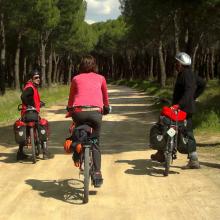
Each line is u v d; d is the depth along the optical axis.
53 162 9.60
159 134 8.15
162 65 47.28
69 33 53.09
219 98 21.45
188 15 17.94
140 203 6.52
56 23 43.69
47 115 21.27
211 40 51.53
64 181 7.87
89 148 6.60
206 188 7.27
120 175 8.27
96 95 6.79
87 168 6.51
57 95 37.38
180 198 6.75
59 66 82.25
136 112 22.78
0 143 12.41
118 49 100.38
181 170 8.58
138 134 14.41
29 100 9.60
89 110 6.69
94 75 6.96
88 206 6.39
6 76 68.81
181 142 8.34
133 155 10.34
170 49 62.12
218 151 10.48
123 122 18.06
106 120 18.81
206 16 18.12
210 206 6.34
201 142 11.94
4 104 25.33
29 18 41.16
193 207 6.30
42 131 9.83
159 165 9.16
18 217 5.94
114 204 6.48
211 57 70.81
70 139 6.76
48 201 6.64
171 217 5.89
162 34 46.72
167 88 40.72
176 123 8.14
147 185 7.52
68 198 6.79
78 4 51.62
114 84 95.56
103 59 122.44
